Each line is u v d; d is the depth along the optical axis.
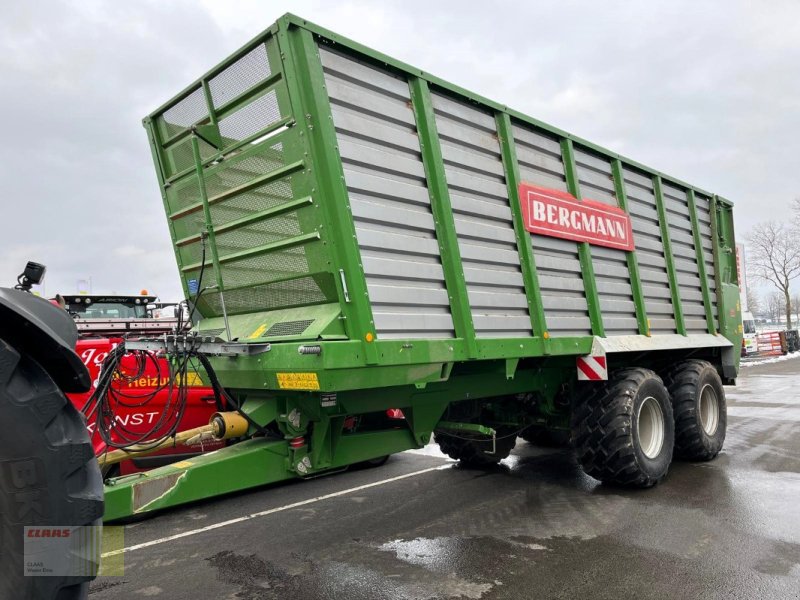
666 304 6.45
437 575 3.58
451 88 4.14
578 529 4.35
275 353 3.44
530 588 3.36
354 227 3.41
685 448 6.32
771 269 38.53
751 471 6.00
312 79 3.30
